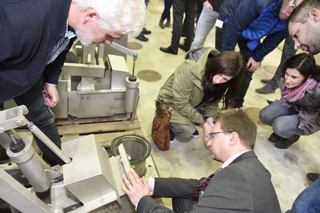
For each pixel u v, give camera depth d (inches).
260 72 135.7
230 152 37.4
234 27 77.1
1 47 27.5
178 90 63.6
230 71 54.9
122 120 76.5
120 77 66.6
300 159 81.6
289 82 67.7
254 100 110.3
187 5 125.2
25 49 29.2
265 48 81.8
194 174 69.4
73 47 65.3
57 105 64.7
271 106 82.4
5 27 26.6
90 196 34.4
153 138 73.8
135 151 62.5
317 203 38.5
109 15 28.5
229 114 39.4
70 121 71.5
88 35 32.0
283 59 105.7
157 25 172.7
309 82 65.1
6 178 26.4
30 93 42.9
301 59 63.4
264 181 31.5
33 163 28.9
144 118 85.9
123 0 28.3
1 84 34.2
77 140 37.1
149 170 62.7
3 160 49.5
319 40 50.1
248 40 83.2
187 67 61.7
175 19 123.3
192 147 79.0
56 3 27.9
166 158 72.9
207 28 112.7
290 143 82.9
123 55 81.8
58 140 53.4
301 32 51.5
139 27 31.8
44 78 45.4
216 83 59.2
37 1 27.3
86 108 68.8
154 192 44.8
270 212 30.6
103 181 33.5
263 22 72.8
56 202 35.0
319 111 67.4
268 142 87.0
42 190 32.7
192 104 71.4
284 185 70.8
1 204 43.7
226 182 30.7
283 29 73.9
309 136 93.0
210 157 76.2
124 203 40.5
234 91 64.6
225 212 29.0
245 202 28.9
